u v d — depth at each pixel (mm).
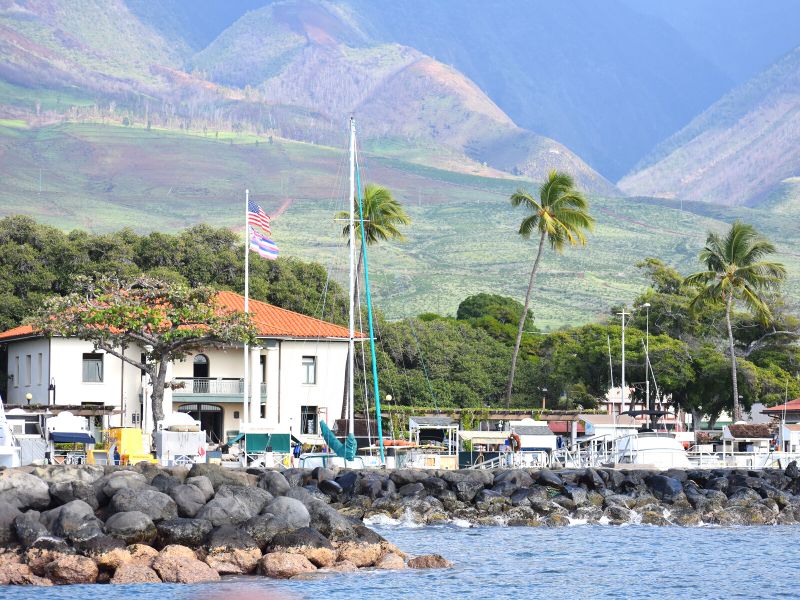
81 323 119188
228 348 157625
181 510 67812
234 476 80500
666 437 132000
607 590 65125
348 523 69500
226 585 59969
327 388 162750
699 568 72625
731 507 99500
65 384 153375
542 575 69125
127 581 59406
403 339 190875
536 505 98562
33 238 190875
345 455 116250
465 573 68250
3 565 59969
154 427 120375
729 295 185750
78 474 73438
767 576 70125
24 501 68062
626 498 103125
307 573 62812
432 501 97562
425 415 160500
